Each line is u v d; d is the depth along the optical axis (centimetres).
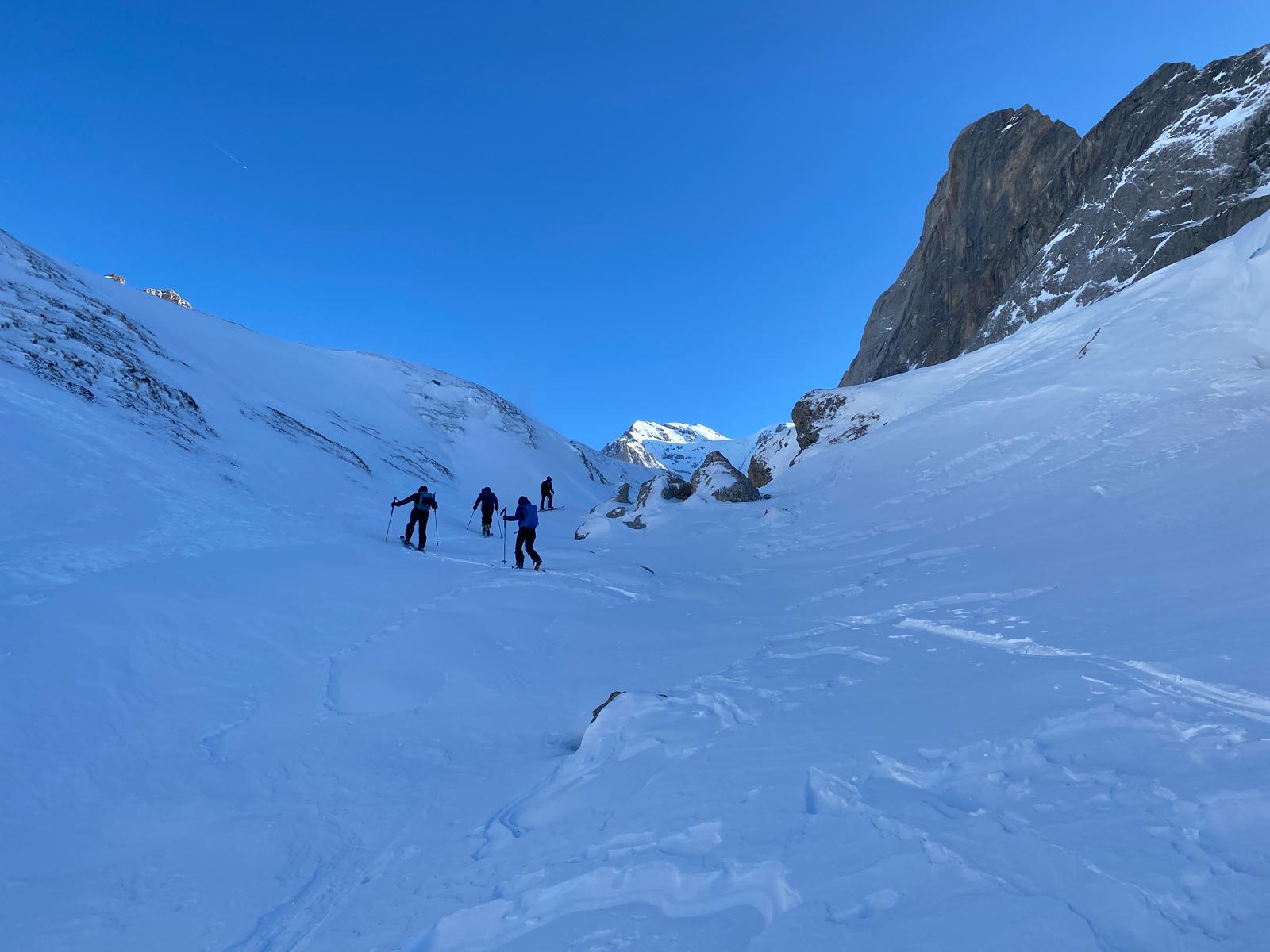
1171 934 165
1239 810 209
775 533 1536
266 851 378
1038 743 286
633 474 5516
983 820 234
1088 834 213
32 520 782
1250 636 360
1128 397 1291
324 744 520
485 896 287
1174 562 564
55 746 451
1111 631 432
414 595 938
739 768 333
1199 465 890
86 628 598
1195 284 1527
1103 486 965
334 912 311
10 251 1738
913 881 209
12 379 1157
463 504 2473
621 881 257
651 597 1016
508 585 1015
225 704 563
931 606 650
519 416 4444
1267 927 160
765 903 219
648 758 389
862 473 1764
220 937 304
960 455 1502
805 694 443
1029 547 804
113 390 1367
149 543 852
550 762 490
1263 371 1140
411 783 465
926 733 322
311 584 888
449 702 617
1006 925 179
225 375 2202
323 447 2066
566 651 757
